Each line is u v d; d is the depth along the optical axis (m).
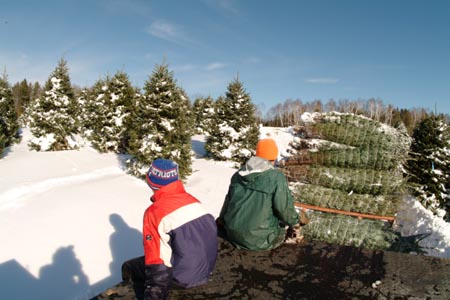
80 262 4.75
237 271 2.66
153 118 10.22
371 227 4.70
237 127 15.78
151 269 2.00
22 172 9.10
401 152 5.14
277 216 2.92
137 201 7.75
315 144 5.26
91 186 8.44
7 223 5.62
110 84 14.65
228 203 3.14
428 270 2.75
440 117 13.09
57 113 13.48
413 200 6.86
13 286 4.01
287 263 2.83
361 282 2.53
